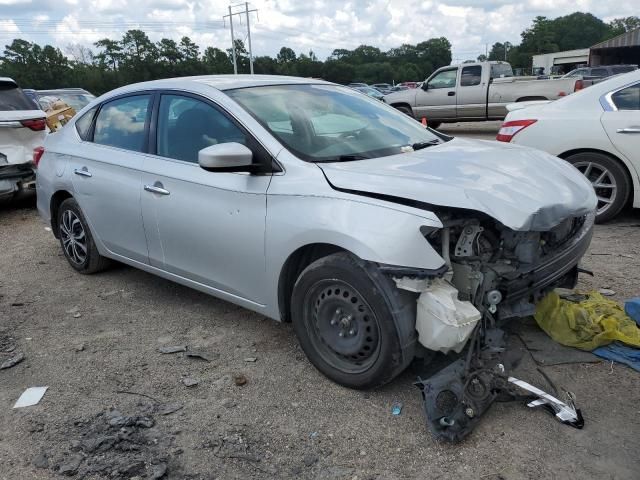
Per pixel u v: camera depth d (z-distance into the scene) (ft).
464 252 9.58
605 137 18.85
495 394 9.23
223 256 11.76
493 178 9.96
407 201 9.30
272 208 10.58
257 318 13.52
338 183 9.93
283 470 8.46
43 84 276.82
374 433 9.16
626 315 11.73
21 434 9.45
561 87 46.50
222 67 299.79
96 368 11.53
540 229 9.32
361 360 10.02
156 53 295.07
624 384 10.03
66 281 16.60
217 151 10.40
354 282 9.50
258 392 10.45
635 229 19.11
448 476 8.16
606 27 378.12
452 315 8.82
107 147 14.84
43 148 17.66
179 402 10.24
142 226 13.61
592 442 8.65
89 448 9.00
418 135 13.38
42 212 17.61
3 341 12.84
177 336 12.79
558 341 11.41
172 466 8.59
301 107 12.57
